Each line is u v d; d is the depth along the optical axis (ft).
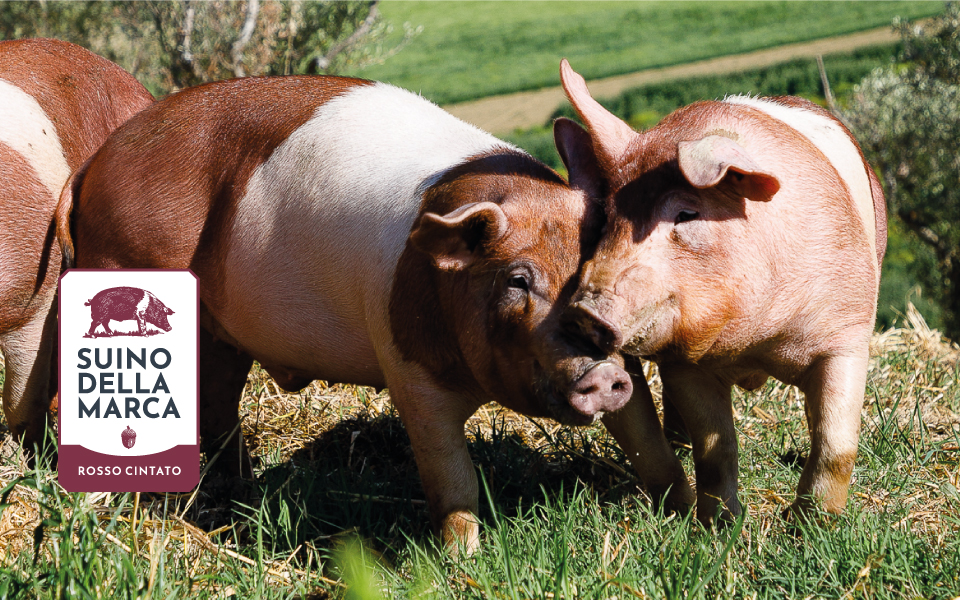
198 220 14.73
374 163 13.73
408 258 12.85
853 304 12.75
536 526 12.88
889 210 61.98
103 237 15.19
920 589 11.02
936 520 13.44
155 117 15.21
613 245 11.19
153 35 53.01
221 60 48.91
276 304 14.40
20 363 16.25
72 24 60.29
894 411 16.20
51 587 10.66
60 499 13.12
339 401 18.93
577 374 10.65
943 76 62.90
